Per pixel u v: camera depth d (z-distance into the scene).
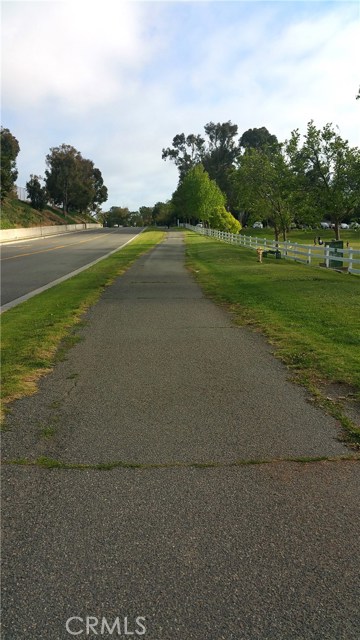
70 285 15.06
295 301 11.10
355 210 22.73
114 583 2.49
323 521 3.01
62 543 2.82
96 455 3.88
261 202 31.75
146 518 3.05
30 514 3.10
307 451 3.93
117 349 7.29
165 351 7.14
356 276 16.56
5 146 71.81
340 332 7.89
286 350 6.98
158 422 4.53
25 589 2.46
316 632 2.20
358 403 4.91
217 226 72.38
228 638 2.17
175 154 104.81
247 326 8.84
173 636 2.18
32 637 2.18
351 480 3.49
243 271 18.23
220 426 4.42
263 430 4.32
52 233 72.00
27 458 3.83
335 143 22.20
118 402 5.06
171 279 16.53
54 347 7.40
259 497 3.28
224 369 6.20
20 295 13.80
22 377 5.88
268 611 2.31
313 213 23.41
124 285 15.05
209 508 3.15
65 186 99.50
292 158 24.66
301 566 2.61
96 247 38.09
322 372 5.90
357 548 2.76
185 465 3.72
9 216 69.56
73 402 5.07
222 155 100.75
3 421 4.55
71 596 2.41
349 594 2.41
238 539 2.84
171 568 2.60
